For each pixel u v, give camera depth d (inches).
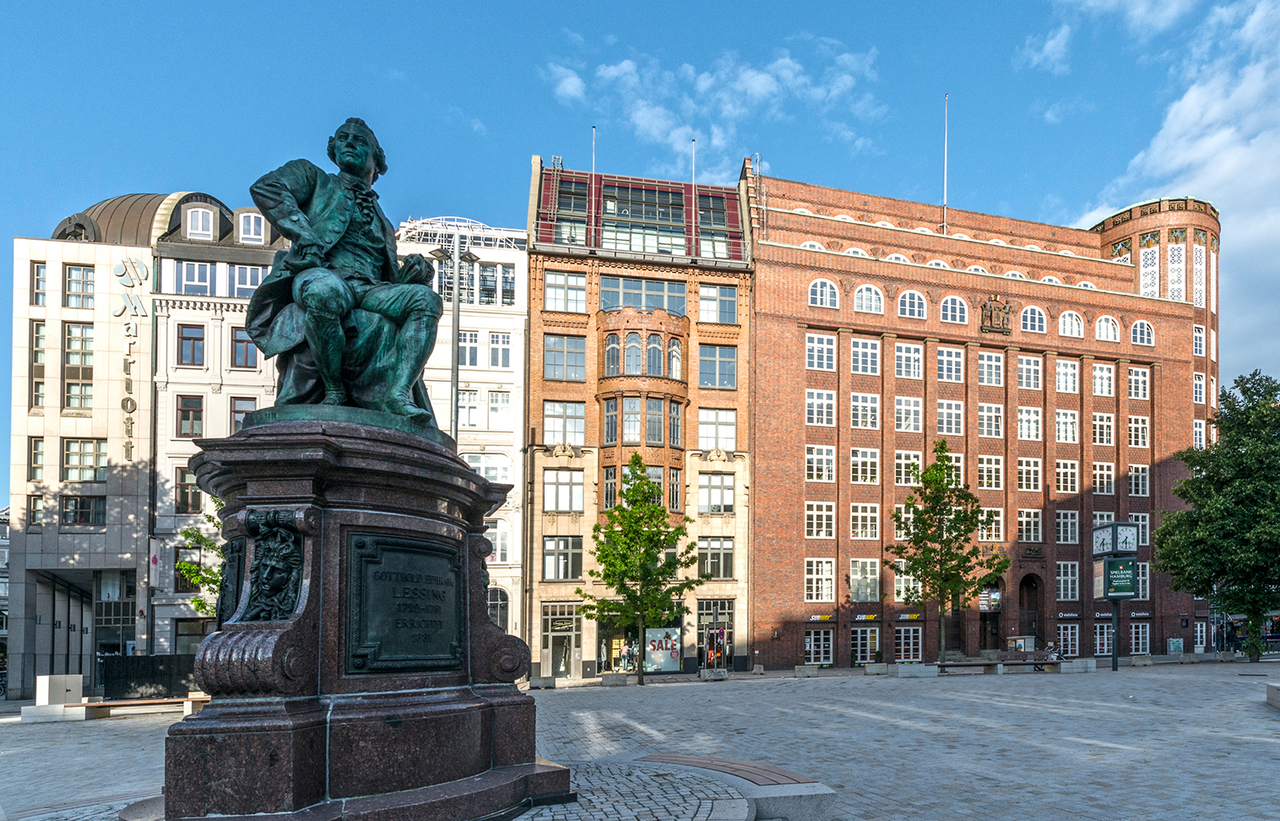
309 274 330.0
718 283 1929.1
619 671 1705.2
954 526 1643.7
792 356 1941.4
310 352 337.4
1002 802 395.5
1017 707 826.2
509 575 1679.4
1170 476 2220.7
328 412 315.3
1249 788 426.3
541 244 1819.6
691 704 915.4
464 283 1774.1
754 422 1887.3
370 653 293.3
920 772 471.2
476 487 352.5
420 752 288.8
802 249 1974.7
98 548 1592.0
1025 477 2112.5
